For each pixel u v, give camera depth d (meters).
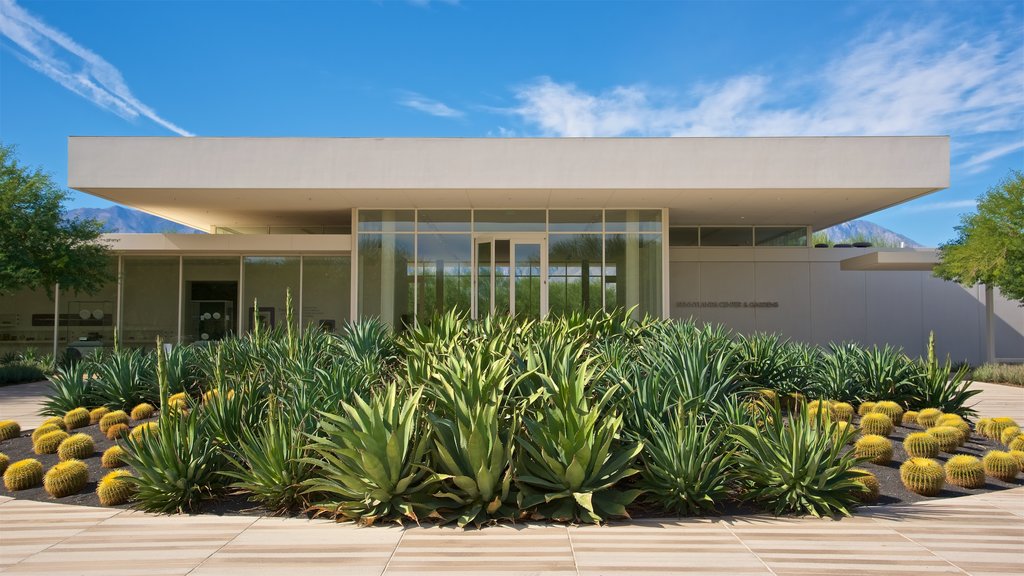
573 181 16.78
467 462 5.41
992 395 14.84
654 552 4.55
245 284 21.56
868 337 24.83
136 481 5.70
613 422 5.53
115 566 4.36
